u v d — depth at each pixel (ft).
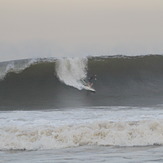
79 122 187.32
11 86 324.39
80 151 152.97
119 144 163.94
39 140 166.30
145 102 280.51
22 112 233.35
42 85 323.16
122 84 328.49
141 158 137.80
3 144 164.04
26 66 331.36
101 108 244.63
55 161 136.15
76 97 307.78
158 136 168.86
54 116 210.59
